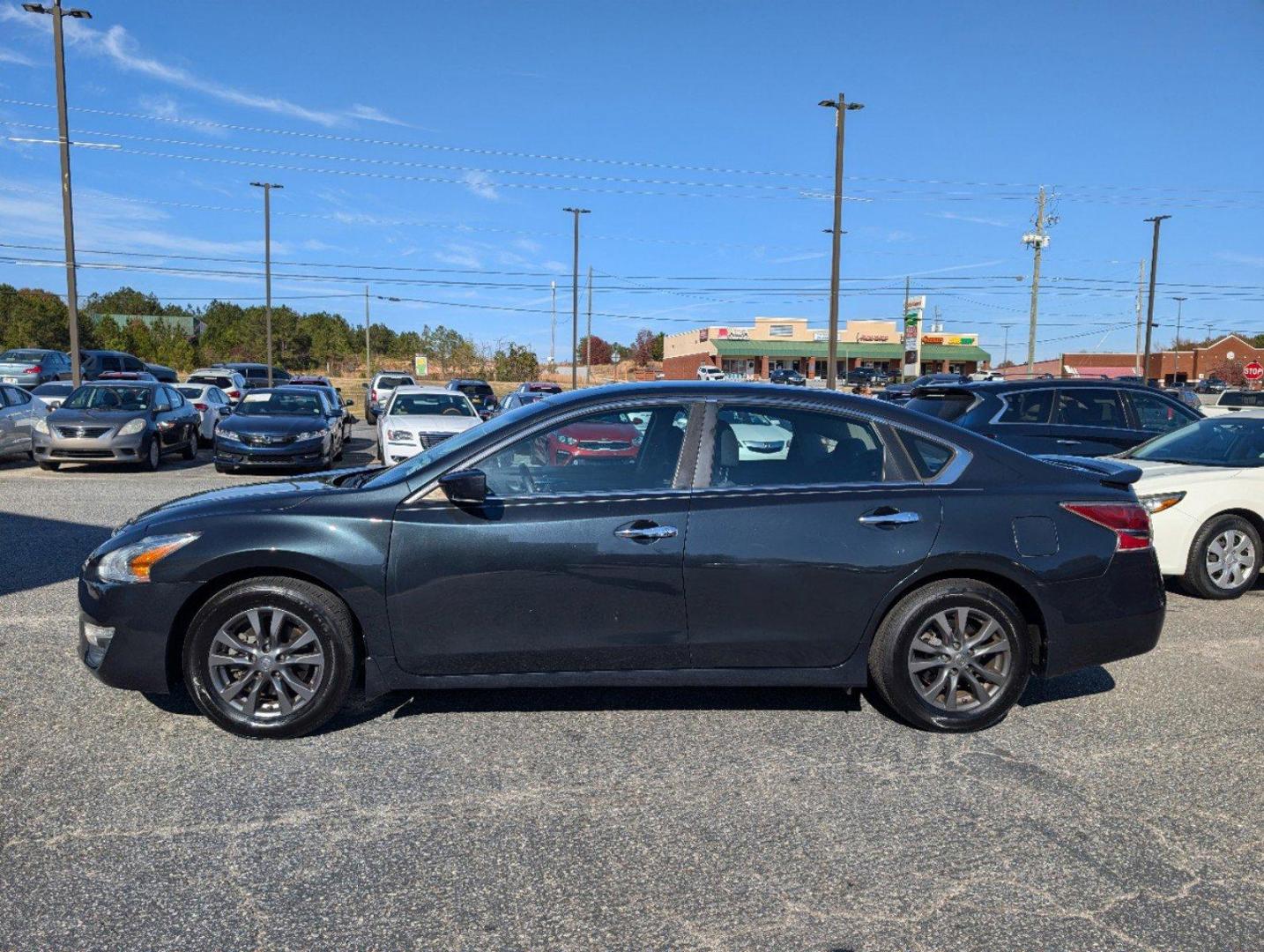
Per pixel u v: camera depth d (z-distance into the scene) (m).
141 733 4.27
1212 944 2.80
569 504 4.21
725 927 2.86
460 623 4.16
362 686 4.46
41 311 58.41
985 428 9.47
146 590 4.09
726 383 4.56
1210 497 7.14
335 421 17.55
